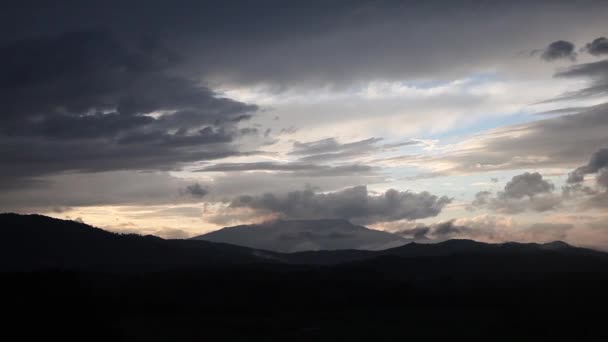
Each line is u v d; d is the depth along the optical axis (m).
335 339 122.25
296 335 127.75
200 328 135.38
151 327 135.62
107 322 128.38
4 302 118.00
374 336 126.31
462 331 134.00
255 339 121.62
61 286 128.38
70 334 117.19
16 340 110.12
